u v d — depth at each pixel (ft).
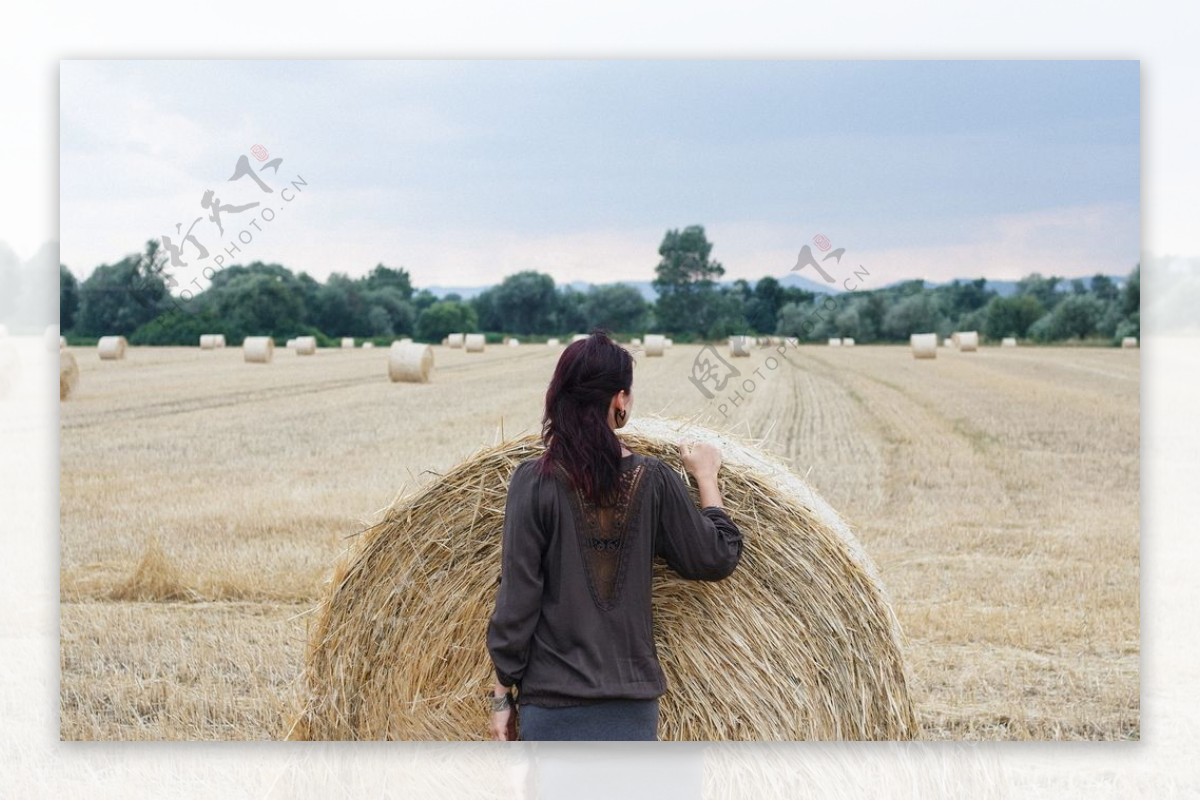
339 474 32.86
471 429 40.86
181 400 48.29
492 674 12.94
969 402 46.73
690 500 10.34
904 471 33.35
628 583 9.99
